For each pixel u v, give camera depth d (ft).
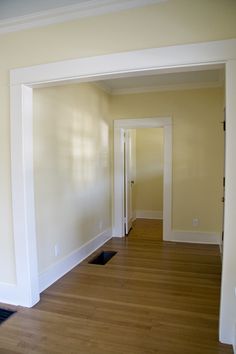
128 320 7.73
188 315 7.98
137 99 15.47
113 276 10.75
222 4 6.32
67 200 11.18
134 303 8.67
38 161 9.29
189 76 13.33
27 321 7.71
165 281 10.27
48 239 9.93
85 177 12.75
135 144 21.38
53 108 10.11
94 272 11.16
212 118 14.46
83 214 12.61
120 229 16.33
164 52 6.68
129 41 6.95
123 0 6.81
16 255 8.40
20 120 8.00
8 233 8.53
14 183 8.18
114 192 16.29
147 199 21.67
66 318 7.84
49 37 7.66
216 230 14.78
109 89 15.34
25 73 7.90
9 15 7.75
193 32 6.50
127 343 6.75
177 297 9.05
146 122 15.39
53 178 10.18
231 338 6.68
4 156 8.35
